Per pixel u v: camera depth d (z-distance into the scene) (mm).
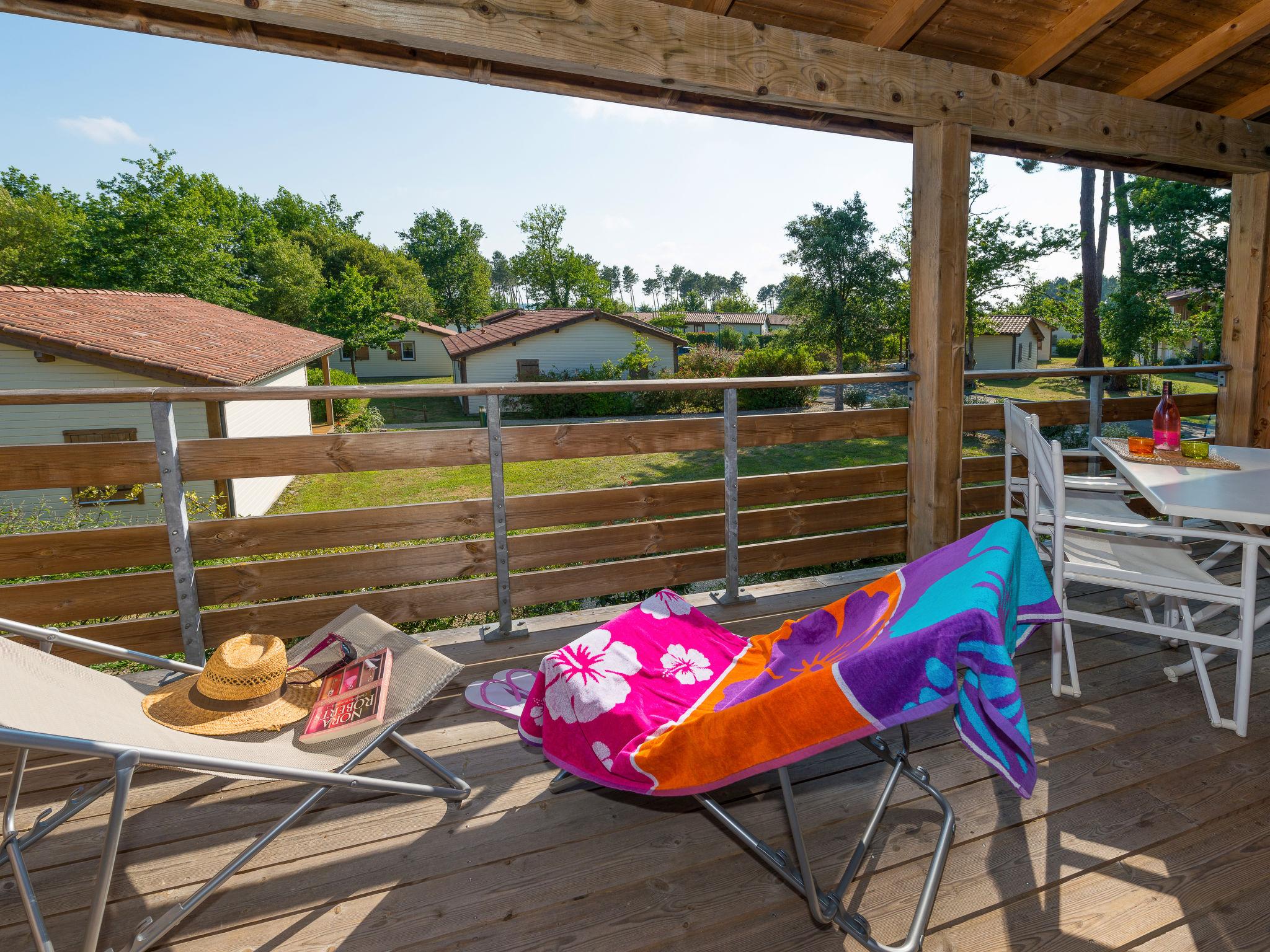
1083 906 1471
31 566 2297
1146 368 4000
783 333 30156
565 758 1674
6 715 1201
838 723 1256
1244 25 2959
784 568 3322
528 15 2234
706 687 1741
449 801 1854
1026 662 2617
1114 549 2451
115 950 1373
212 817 1799
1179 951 1355
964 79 2969
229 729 1615
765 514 3264
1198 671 2166
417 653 1898
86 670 1657
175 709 1667
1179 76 3223
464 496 11906
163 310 14555
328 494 12336
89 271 28250
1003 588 1288
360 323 34438
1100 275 23109
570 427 2877
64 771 2002
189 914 1471
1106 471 4070
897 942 1378
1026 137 3166
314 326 34250
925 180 3086
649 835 1719
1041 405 3844
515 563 2889
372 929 1436
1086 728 2158
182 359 9781
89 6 2041
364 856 1653
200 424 9875
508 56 2270
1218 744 2053
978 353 35125
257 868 1613
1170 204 20219
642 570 3078
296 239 44219
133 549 2400
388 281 46469
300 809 1528
